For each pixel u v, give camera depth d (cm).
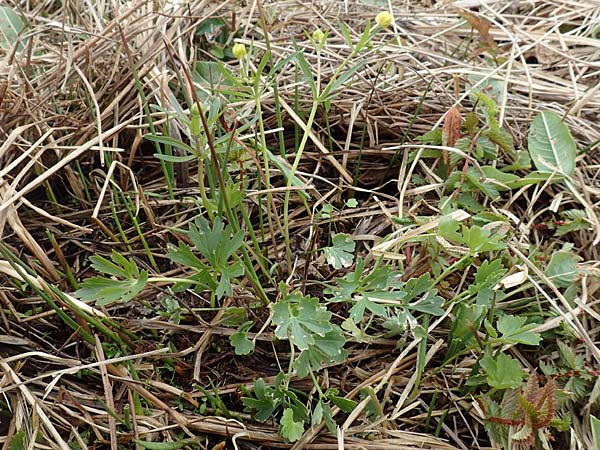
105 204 43
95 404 35
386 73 50
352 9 61
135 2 51
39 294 35
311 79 36
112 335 35
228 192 35
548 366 36
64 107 46
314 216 43
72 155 39
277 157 41
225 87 48
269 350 38
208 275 34
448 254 39
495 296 36
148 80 46
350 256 37
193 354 37
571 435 34
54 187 44
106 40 46
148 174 45
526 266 39
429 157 46
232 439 33
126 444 34
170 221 43
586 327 39
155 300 39
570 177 44
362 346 38
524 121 49
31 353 35
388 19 34
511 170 46
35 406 33
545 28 60
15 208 37
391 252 39
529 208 43
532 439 32
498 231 40
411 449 34
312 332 33
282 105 46
